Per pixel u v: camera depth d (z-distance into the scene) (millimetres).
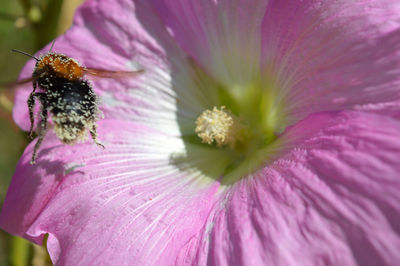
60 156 141
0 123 263
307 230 117
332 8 128
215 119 150
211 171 149
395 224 112
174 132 155
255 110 154
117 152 146
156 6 153
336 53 126
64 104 131
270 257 118
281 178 125
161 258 128
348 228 114
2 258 209
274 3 138
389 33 122
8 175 267
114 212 135
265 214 122
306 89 132
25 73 150
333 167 118
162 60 155
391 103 120
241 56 152
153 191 142
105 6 154
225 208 130
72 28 154
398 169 113
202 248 124
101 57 153
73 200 136
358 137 118
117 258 129
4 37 265
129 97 153
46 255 162
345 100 124
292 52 136
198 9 151
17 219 138
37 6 164
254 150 150
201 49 153
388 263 111
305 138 126
